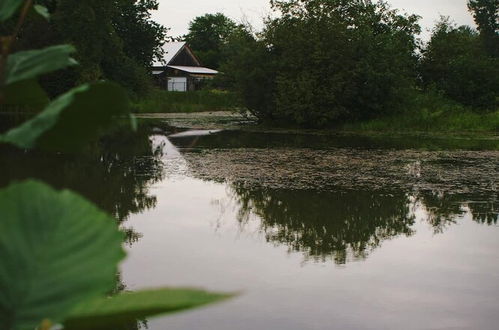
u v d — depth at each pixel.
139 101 32.84
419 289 4.77
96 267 0.44
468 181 9.89
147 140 16.12
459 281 4.98
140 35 36.16
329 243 6.27
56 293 0.43
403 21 22.91
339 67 19.38
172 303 0.47
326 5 19.78
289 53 19.67
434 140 16.55
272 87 20.53
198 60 60.69
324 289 4.76
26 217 0.45
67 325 0.47
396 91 19.52
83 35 22.69
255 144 15.16
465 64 22.61
